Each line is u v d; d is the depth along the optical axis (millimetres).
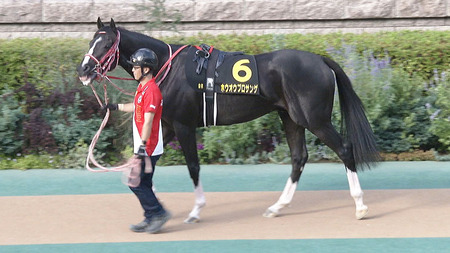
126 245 6984
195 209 7891
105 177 10203
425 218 7836
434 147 11680
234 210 8359
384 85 11070
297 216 8047
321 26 14133
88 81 7750
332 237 7160
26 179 10117
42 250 6820
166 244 7012
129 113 11188
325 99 7809
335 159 11070
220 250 6773
